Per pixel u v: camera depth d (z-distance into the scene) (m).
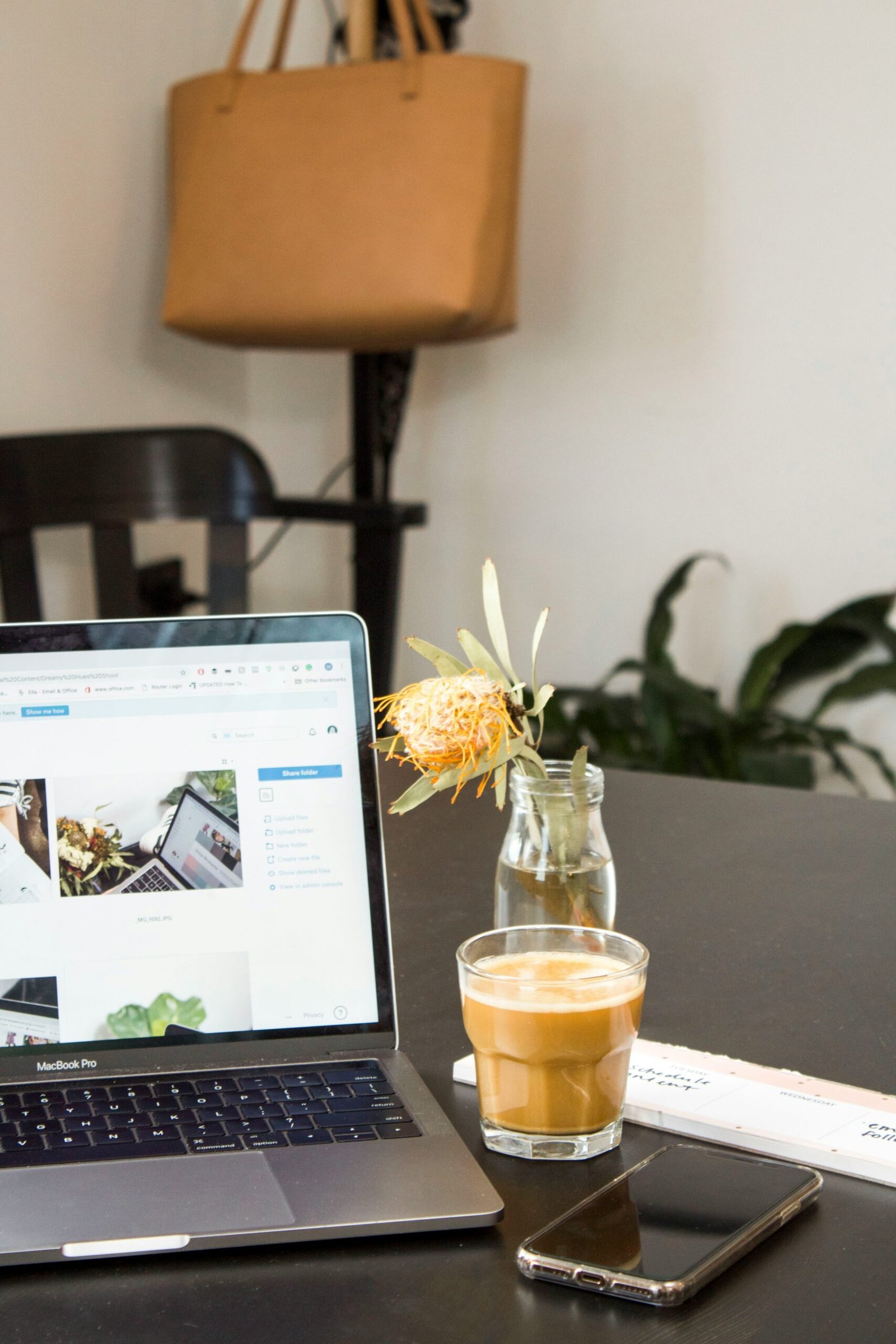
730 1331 0.47
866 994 0.77
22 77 1.97
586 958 0.65
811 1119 0.61
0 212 1.96
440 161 1.85
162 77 2.29
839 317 2.25
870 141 2.19
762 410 2.34
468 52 2.46
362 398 2.28
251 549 2.63
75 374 2.14
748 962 0.82
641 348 2.42
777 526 2.36
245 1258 0.51
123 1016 0.66
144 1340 0.46
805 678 2.31
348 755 0.71
